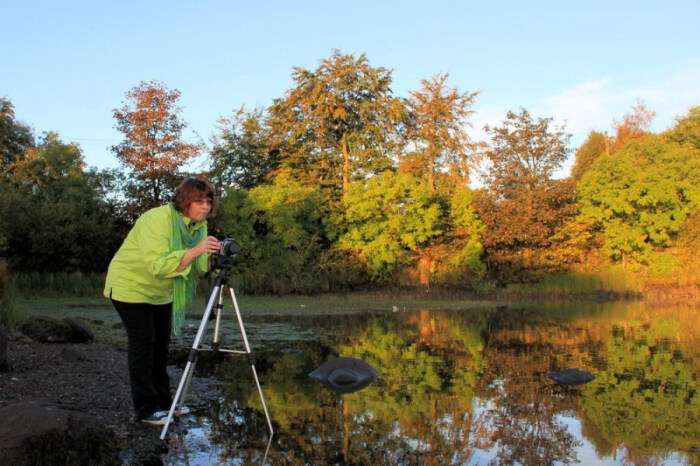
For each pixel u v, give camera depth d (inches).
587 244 1107.9
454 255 1052.5
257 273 932.6
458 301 850.1
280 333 445.1
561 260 1056.2
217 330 192.1
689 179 1115.3
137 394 187.0
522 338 423.5
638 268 1079.6
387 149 1238.3
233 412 202.2
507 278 1063.0
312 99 1175.6
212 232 969.5
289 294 909.8
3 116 1269.7
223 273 186.1
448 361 318.0
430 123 1266.0
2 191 888.9
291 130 1218.6
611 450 165.6
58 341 337.1
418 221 1030.4
